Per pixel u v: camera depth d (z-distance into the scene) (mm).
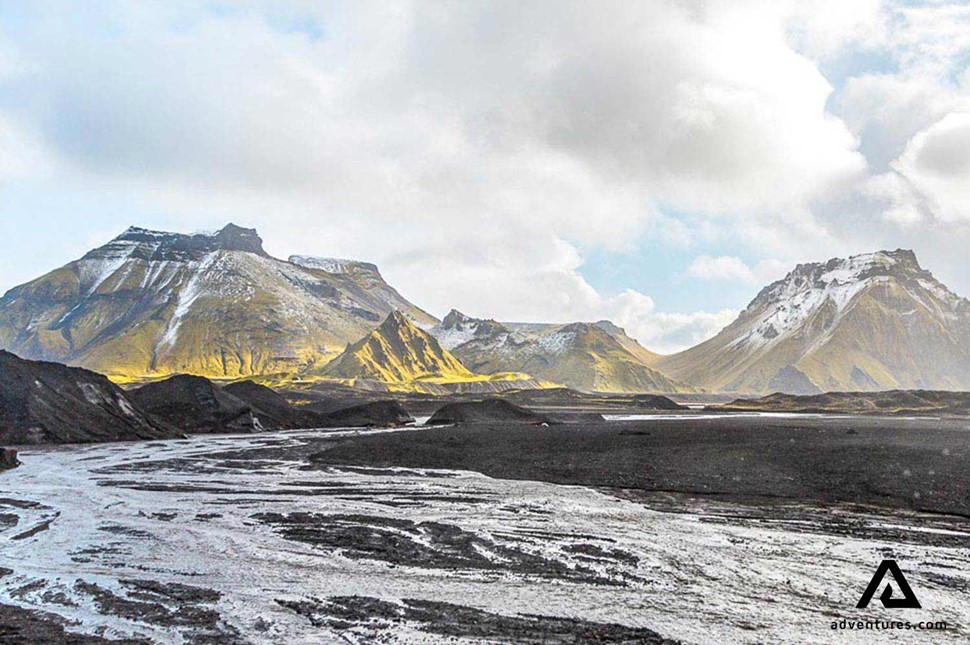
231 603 17750
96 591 18906
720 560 21906
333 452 60375
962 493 33500
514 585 19281
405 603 17656
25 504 33750
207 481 42062
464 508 31812
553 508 31672
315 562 22000
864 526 27016
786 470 42156
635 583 19422
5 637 15414
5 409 72312
